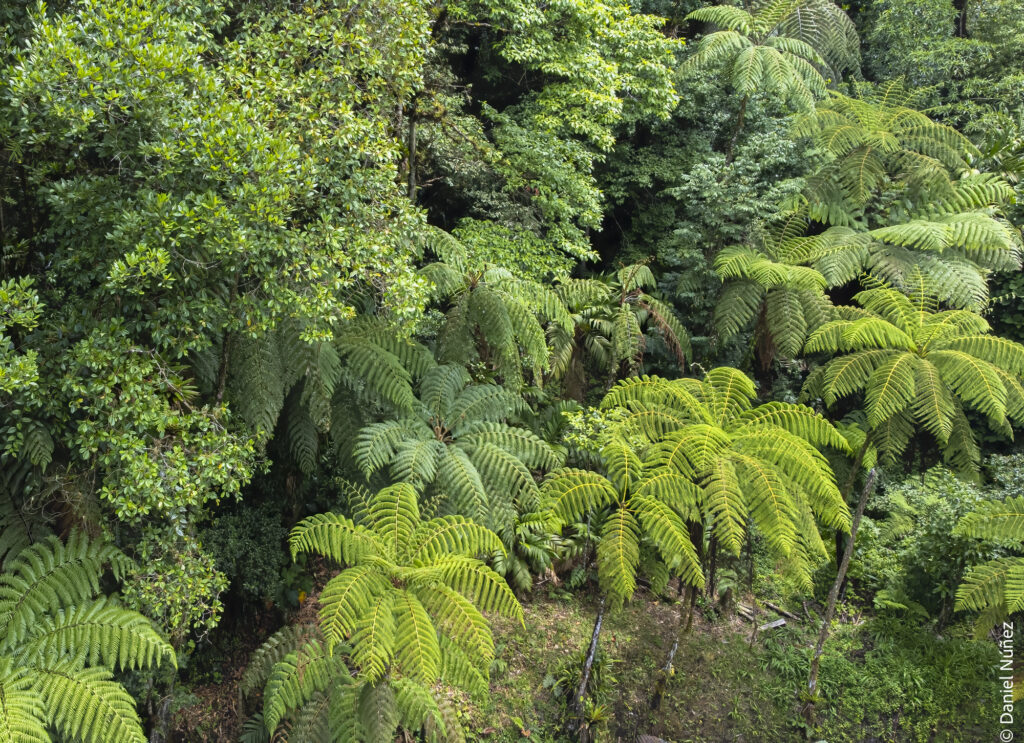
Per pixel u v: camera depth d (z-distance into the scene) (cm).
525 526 824
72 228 491
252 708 675
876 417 724
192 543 539
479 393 754
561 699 742
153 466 471
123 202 476
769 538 619
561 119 983
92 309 498
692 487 638
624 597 665
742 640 839
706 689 788
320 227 541
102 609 511
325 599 502
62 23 438
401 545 559
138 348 478
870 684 796
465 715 701
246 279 528
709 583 873
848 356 777
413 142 830
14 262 545
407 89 659
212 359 599
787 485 649
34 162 509
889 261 1023
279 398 610
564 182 959
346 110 555
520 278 858
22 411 485
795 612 891
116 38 443
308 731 584
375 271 578
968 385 721
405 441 668
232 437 536
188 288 506
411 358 743
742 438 670
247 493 724
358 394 720
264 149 475
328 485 778
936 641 835
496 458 701
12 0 510
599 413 733
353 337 693
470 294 773
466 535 576
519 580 813
